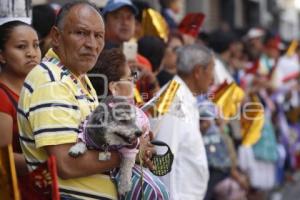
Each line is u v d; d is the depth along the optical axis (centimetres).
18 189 714
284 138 2164
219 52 1830
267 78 2025
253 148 1780
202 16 1464
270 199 2131
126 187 741
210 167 1284
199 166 1037
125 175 732
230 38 1830
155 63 1258
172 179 1016
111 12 1230
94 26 750
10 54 870
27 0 977
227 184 1412
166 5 1767
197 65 1118
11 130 805
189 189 1033
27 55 873
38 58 885
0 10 957
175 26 1728
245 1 4203
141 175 766
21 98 748
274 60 2309
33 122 723
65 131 715
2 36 872
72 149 709
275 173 1925
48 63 747
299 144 2409
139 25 1397
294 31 5381
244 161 1695
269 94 2062
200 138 1054
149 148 777
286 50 2420
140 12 1391
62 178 723
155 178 802
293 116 2314
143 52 1253
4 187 707
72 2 760
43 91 724
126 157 723
